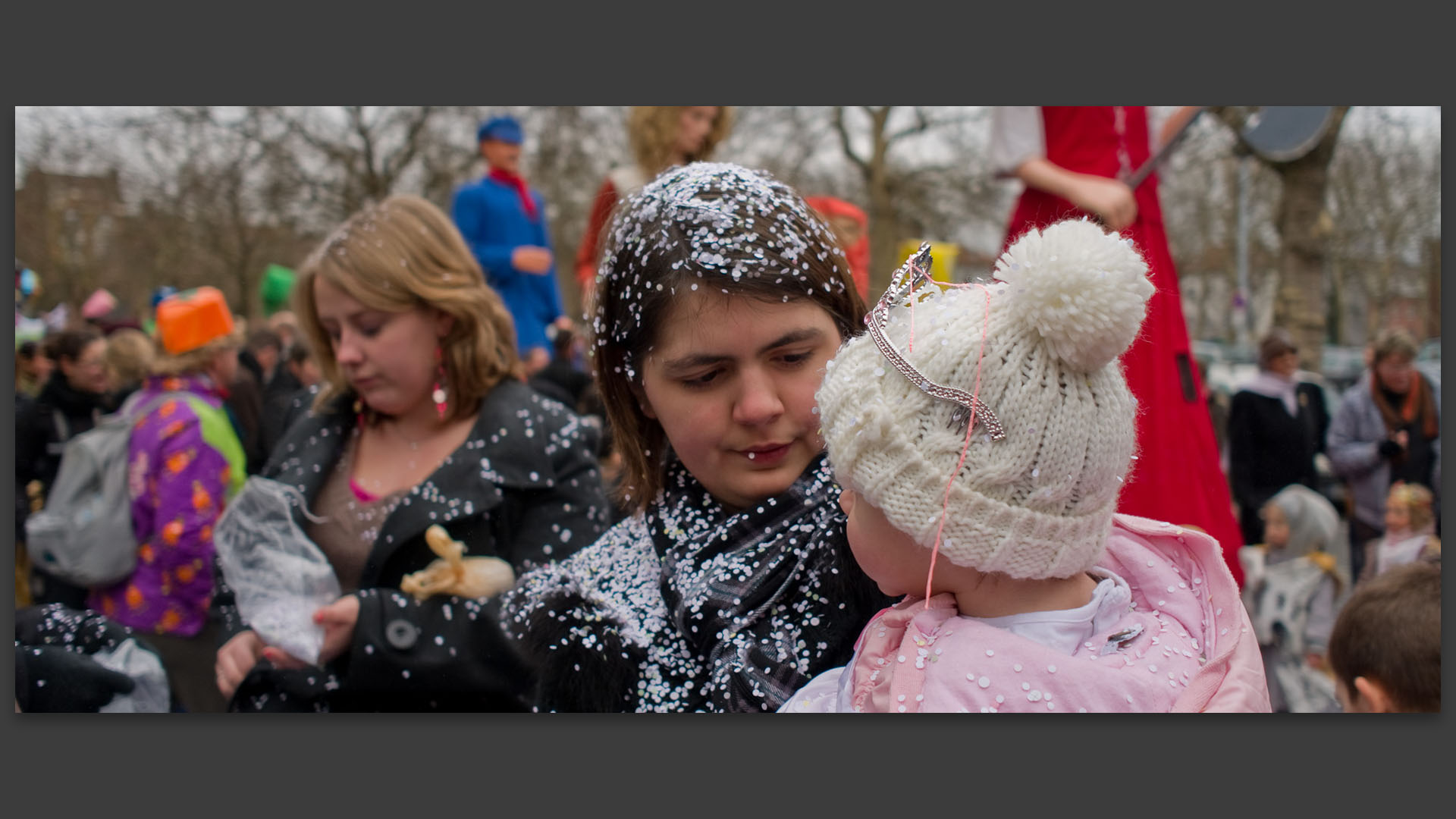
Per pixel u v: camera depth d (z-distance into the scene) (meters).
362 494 2.11
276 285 7.04
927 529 1.07
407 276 2.01
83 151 10.72
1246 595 3.35
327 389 2.27
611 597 1.48
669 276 1.30
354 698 1.90
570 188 14.02
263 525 2.03
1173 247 11.88
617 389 1.52
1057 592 1.17
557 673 1.49
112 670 2.09
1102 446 1.05
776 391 1.31
